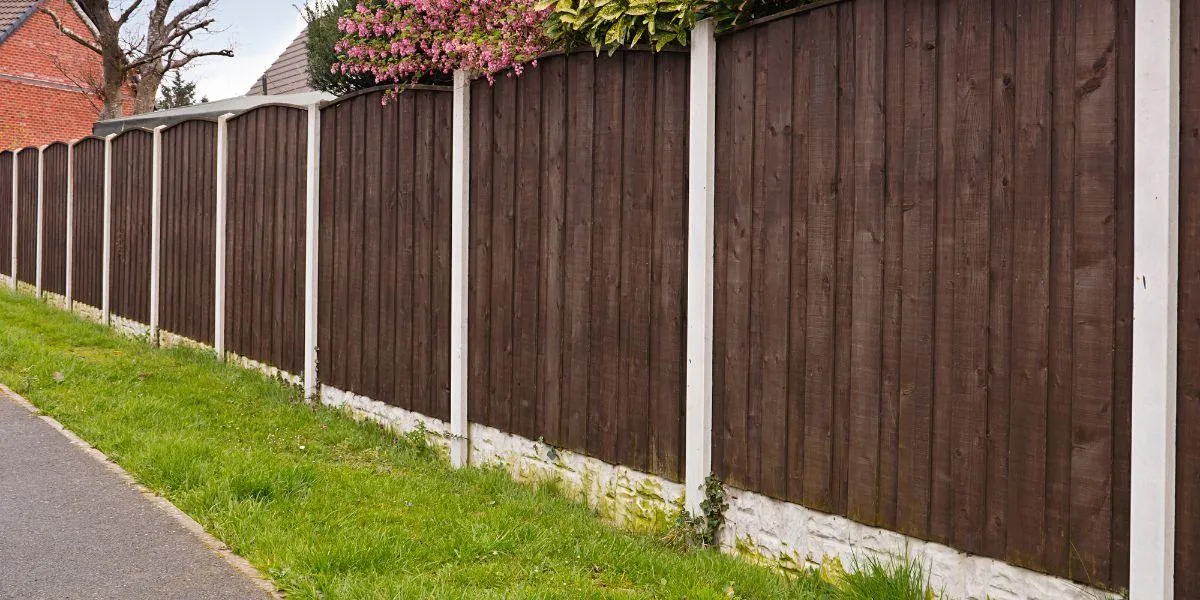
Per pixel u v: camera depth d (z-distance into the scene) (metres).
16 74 26.72
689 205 4.57
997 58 3.43
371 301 6.81
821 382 4.07
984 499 3.52
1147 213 3.01
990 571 3.51
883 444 3.84
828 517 4.07
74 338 9.63
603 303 5.04
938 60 3.61
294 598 3.69
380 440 6.51
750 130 4.31
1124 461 3.13
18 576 3.86
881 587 3.74
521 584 3.90
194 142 9.29
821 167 4.02
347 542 4.13
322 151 7.37
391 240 6.59
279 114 7.89
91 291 11.58
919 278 3.69
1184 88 2.96
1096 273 3.18
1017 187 3.38
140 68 23.11
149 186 10.16
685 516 4.61
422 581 3.84
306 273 7.49
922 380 3.70
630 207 4.88
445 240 6.12
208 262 9.04
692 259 4.55
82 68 27.59
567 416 5.28
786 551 4.25
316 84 12.11
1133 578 3.09
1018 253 3.38
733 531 4.48
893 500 3.81
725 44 4.43
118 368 7.89
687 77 4.61
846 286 3.95
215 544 4.25
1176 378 3.00
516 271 5.59
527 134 5.48
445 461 6.09
